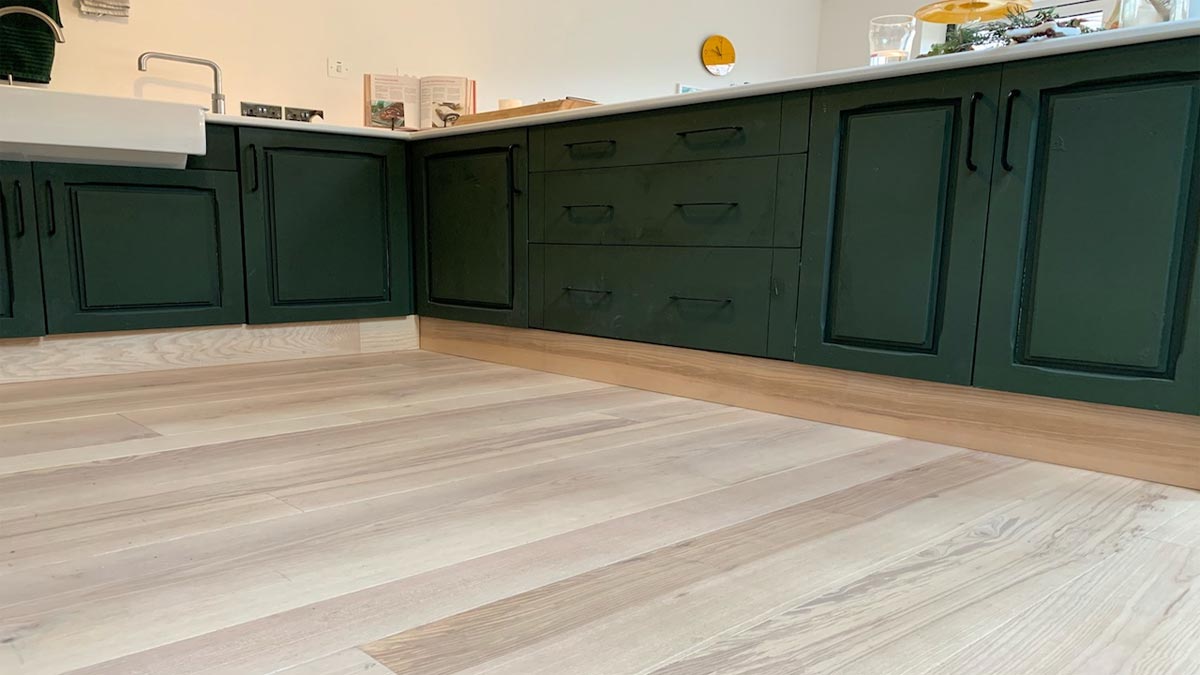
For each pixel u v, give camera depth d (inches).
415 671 29.1
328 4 116.4
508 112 107.6
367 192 108.2
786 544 42.4
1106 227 54.2
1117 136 53.1
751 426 71.5
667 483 53.3
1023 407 61.0
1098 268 54.8
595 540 42.6
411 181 113.3
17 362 85.6
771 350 74.7
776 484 53.4
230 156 94.5
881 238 66.0
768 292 74.2
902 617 33.9
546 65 144.5
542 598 35.4
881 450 63.4
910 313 64.9
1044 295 57.5
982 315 60.7
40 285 83.5
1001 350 59.9
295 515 45.9
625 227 86.3
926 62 60.7
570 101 98.5
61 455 58.0
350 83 120.1
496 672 29.1
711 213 77.8
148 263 90.2
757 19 185.0
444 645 31.1
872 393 69.9
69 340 88.7
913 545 42.4
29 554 39.7
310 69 115.8
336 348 110.8
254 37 110.0
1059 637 32.3
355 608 34.2
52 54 91.3
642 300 85.7
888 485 53.6
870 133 65.7
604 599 35.4
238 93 109.7
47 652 30.2
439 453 60.0
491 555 40.3
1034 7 141.6
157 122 83.8
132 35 99.8
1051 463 59.7
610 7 153.6
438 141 107.8
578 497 50.0
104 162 85.3
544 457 59.4
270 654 30.3
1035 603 35.4
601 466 57.2
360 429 67.4
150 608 34.0
